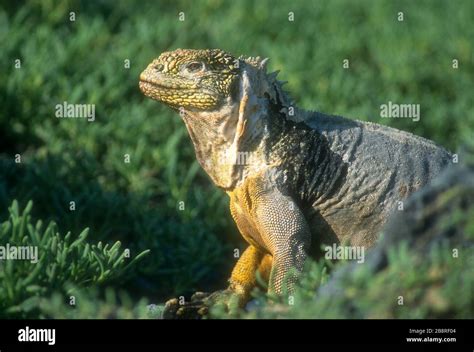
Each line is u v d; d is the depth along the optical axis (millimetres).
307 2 38938
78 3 34781
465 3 39312
